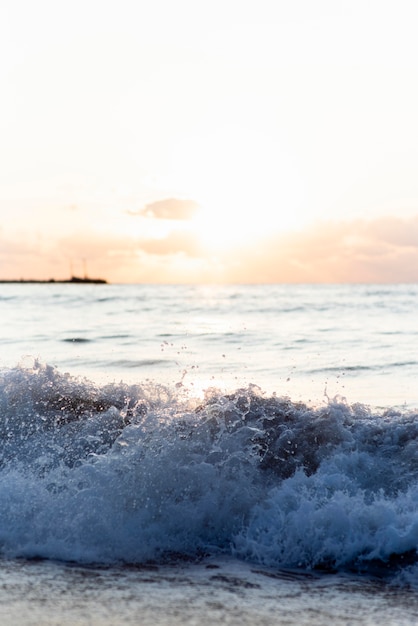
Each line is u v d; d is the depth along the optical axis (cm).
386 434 581
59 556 439
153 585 394
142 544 467
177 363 1494
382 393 1091
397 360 1557
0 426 629
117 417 637
